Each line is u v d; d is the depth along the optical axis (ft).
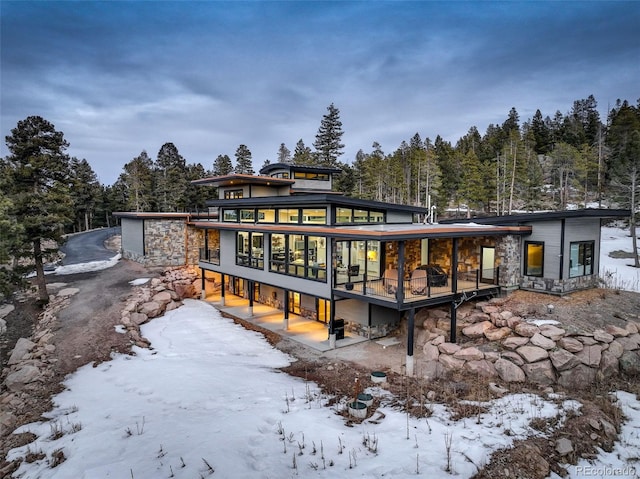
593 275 63.77
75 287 77.82
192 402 36.94
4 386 45.60
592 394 38.73
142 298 71.41
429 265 58.70
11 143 67.51
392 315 60.95
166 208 172.96
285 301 63.57
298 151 222.89
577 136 224.74
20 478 26.78
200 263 84.94
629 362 42.57
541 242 59.36
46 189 70.59
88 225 204.44
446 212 186.70
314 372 46.83
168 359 51.16
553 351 41.98
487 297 58.23
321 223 59.57
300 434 30.30
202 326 65.51
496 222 64.59
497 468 25.73
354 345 56.18
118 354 52.01
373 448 28.25
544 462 26.78
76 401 39.09
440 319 54.49
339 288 54.90
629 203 120.98
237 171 215.51
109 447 28.89
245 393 39.47
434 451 27.50
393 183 183.62
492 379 40.93
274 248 67.00
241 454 27.20
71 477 25.40
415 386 41.16
